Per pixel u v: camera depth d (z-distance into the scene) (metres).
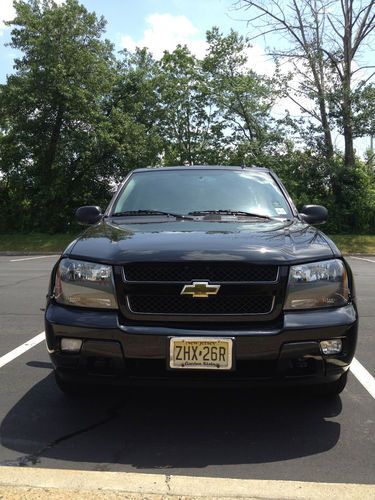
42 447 3.27
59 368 3.42
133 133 28.14
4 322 7.06
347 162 28.23
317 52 26.83
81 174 29.12
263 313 3.24
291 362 3.23
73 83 26.88
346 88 26.52
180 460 3.09
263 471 2.96
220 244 3.41
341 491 2.68
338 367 3.32
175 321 3.26
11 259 19.64
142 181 5.07
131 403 4.02
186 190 4.84
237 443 3.33
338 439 3.39
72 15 27.00
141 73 30.22
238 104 29.47
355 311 3.42
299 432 3.50
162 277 3.29
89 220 4.70
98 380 3.35
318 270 3.34
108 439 3.39
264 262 3.26
